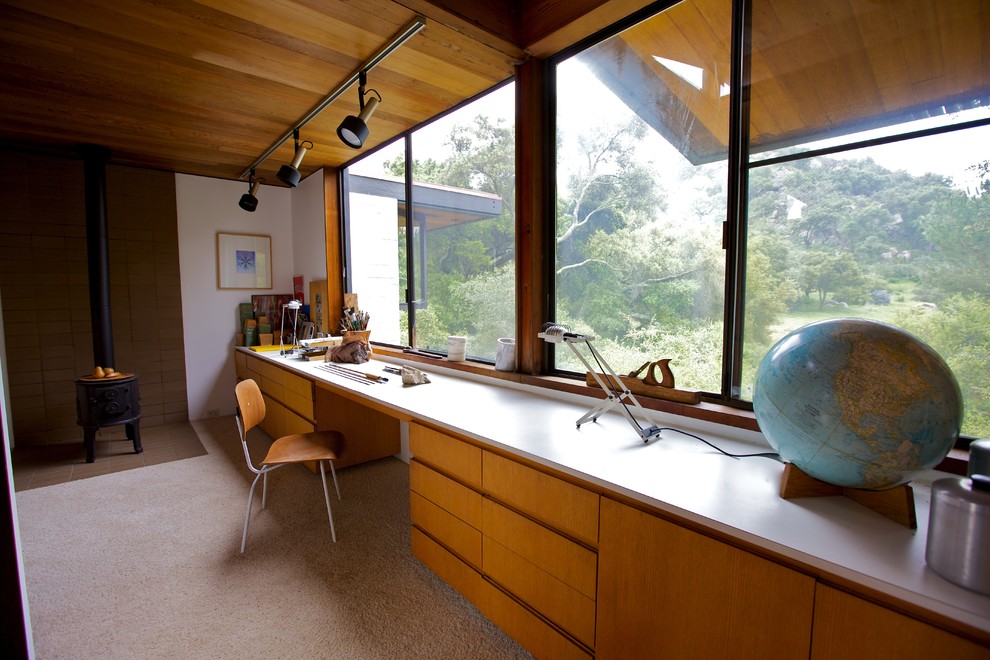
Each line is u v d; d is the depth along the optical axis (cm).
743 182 146
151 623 155
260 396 225
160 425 394
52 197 338
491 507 145
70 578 179
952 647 65
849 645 74
